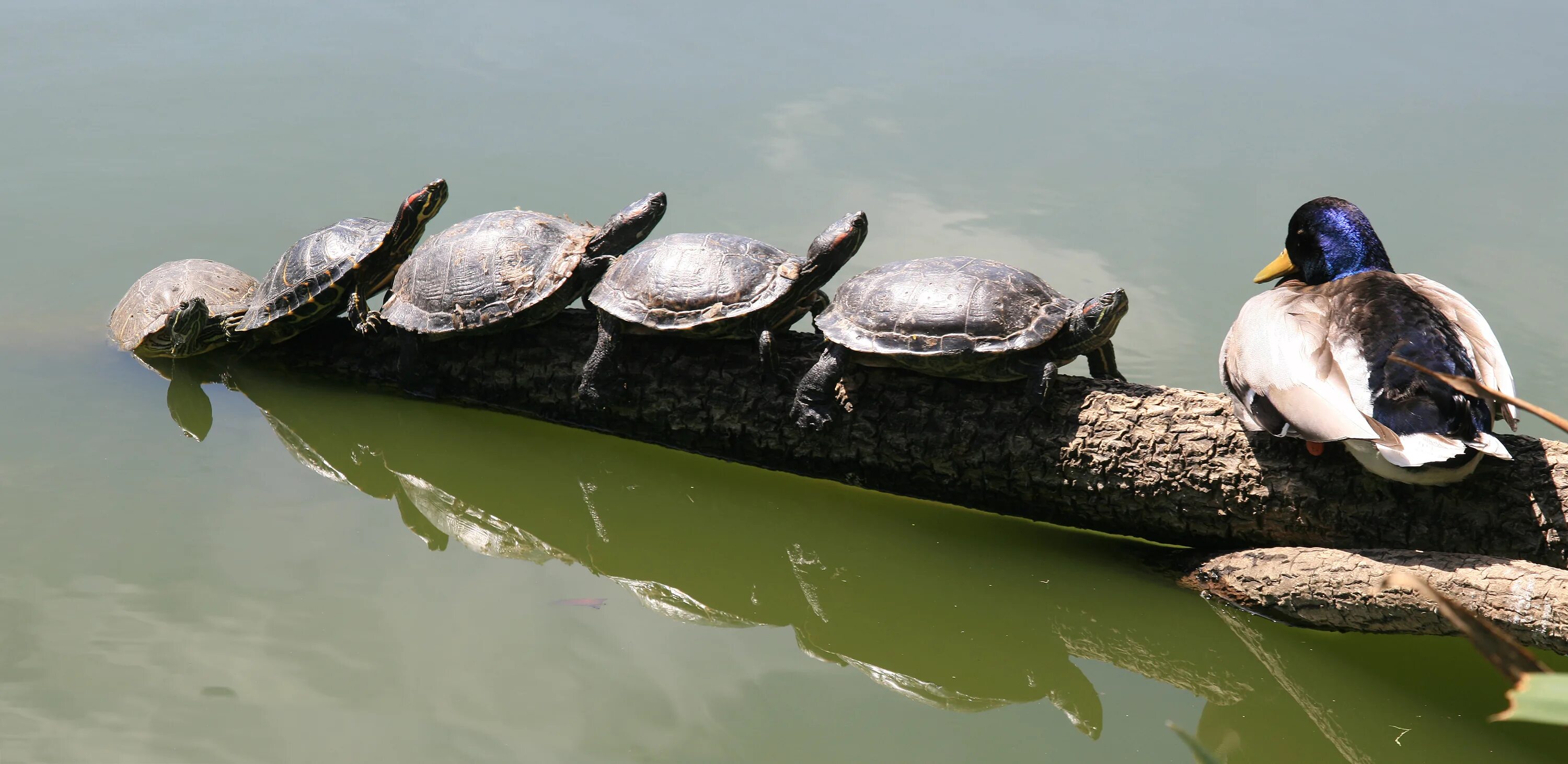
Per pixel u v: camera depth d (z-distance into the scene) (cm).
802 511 576
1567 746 423
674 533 571
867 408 541
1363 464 434
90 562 498
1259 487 476
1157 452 494
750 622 502
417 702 420
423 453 619
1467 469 408
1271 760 422
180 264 722
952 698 452
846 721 428
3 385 646
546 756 396
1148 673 478
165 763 382
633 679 445
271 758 387
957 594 525
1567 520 426
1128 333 700
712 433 582
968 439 526
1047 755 414
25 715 402
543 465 612
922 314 503
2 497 541
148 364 683
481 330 596
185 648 444
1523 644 409
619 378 582
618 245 613
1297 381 408
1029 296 510
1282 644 480
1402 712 443
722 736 414
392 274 670
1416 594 422
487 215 644
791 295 548
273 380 675
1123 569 527
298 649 448
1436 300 430
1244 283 752
